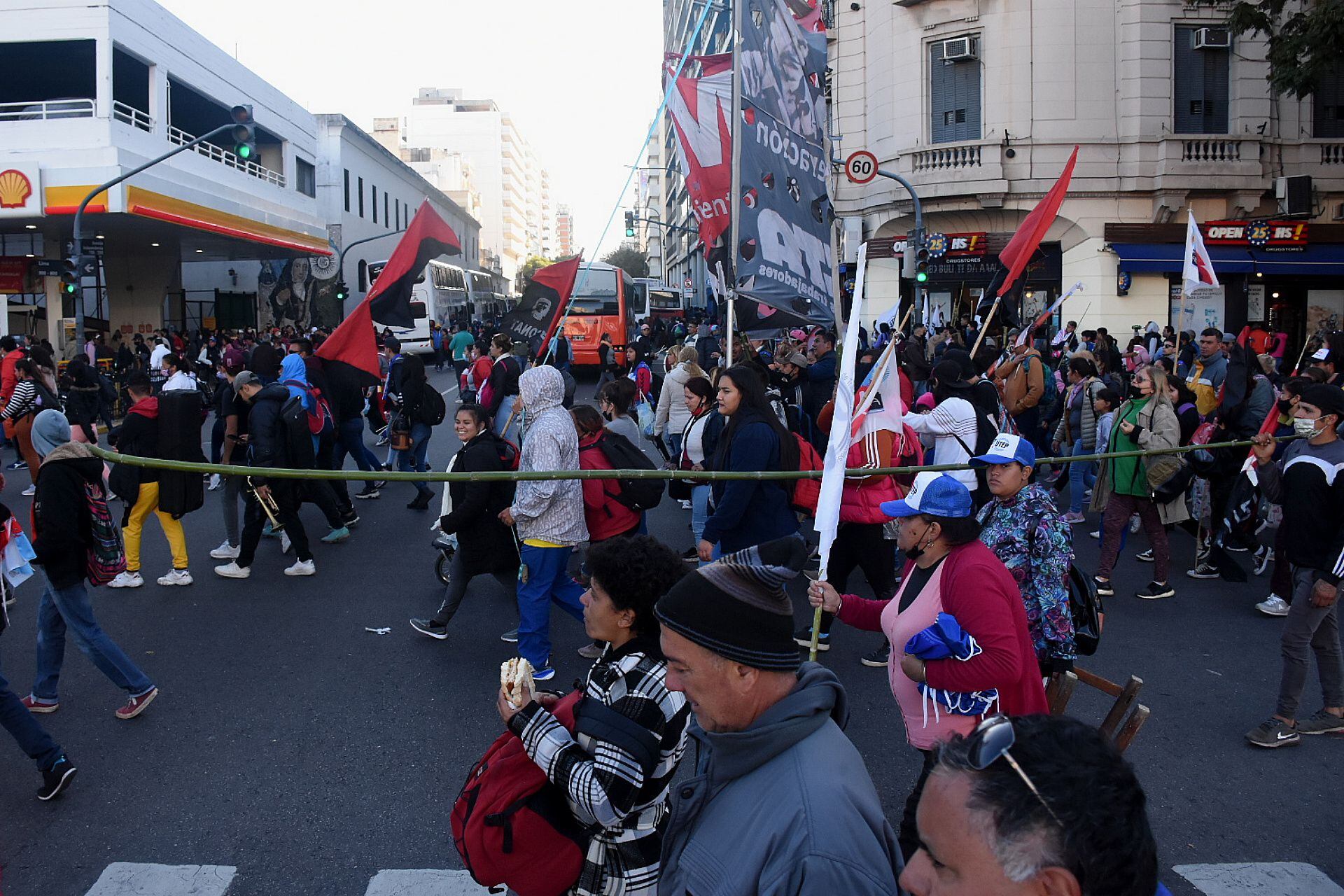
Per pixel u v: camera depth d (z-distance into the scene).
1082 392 10.42
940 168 23.75
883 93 25.34
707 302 49.28
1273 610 7.27
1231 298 23.70
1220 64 23.22
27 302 27.69
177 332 30.00
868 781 1.94
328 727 5.31
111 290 32.91
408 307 8.24
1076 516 10.33
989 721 1.35
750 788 1.91
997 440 4.04
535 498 5.62
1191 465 7.58
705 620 1.97
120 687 5.38
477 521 6.32
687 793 2.10
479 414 6.33
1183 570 8.65
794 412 8.98
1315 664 6.30
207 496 11.71
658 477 4.06
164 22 28.28
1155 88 22.86
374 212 51.56
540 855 2.54
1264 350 21.17
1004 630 3.12
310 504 11.41
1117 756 1.38
